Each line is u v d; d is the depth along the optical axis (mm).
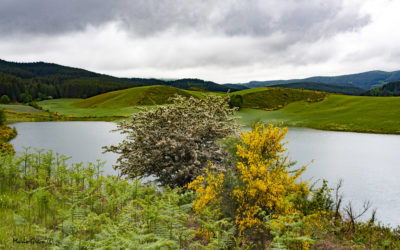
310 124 63062
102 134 44656
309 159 24781
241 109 96688
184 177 11523
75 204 6340
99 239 4770
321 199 7785
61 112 100062
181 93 121750
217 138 12898
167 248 4555
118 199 7215
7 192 7750
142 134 11969
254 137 8453
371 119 59594
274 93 118250
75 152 27328
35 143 33969
